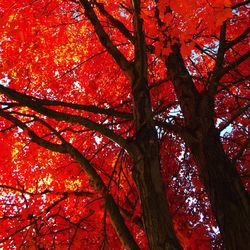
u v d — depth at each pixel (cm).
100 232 564
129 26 763
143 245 649
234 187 437
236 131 730
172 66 536
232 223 416
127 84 769
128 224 623
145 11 509
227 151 736
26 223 518
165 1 391
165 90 707
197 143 470
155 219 336
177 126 493
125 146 379
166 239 325
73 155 396
